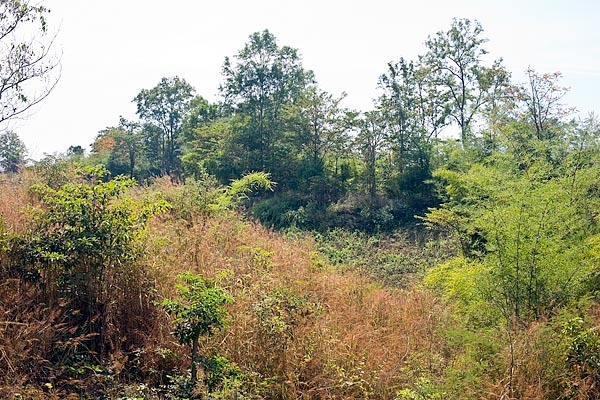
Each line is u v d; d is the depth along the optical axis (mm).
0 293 6113
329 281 9914
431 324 9133
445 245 20781
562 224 9156
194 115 42688
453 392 6535
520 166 13281
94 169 7359
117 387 5695
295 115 32156
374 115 30984
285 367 6617
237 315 6898
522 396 6477
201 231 9617
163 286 7047
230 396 5496
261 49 35281
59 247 6285
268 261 9156
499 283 8945
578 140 12531
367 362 7324
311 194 30688
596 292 8656
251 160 32250
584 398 6309
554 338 7129
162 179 12656
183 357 6418
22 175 9766
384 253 22062
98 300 6434
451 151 23484
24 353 5508
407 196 29391
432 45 32344
